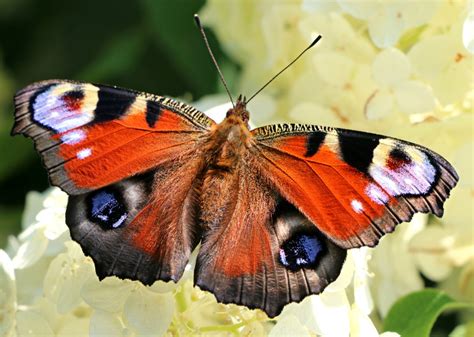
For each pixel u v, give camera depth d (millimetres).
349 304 330
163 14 398
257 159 319
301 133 318
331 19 365
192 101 396
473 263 371
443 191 308
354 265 324
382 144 313
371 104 359
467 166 356
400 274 366
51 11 420
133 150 314
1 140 395
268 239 314
